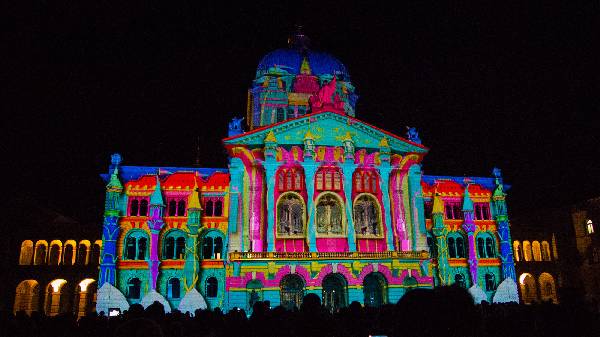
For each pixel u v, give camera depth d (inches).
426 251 2080.5
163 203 2178.9
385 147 2258.9
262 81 2760.8
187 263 2089.1
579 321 404.2
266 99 2659.9
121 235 2138.3
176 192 2244.1
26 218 2375.7
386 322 435.5
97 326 620.7
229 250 2025.1
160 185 2229.3
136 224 2165.4
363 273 2011.6
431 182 2534.5
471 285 2297.0
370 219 2224.4
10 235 2299.5
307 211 2117.4
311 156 2171.5
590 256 2568.9
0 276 2209.6
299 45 3024.1
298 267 1973.4
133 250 2149.4
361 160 2261.3
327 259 1994.3
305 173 2164.1
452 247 2391.7
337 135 2253.9
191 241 2127.2
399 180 2281.0
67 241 2369.6
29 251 2393.0
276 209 2117.4
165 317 622.8
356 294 1977.1
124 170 2284.7
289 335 480.4
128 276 2086.6
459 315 184.9
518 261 2564.0
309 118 2237.9
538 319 474.6
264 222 2097.7
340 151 2233.0
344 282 2016.5
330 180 2222.0
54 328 617.6
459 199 2474.2
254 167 2167.8
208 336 531.5
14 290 2215.8
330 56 2962.6
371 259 2027.6
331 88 2313.0
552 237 2721.5
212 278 2143.2
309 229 2079.2
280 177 2192.4
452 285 201.6
